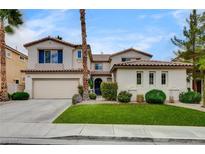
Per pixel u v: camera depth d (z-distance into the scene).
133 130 9.33
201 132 9.14
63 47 27.94
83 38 19.97
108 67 38.81
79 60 28.72
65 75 27.02
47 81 27.11
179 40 28.97
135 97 20.39
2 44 22.55
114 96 20.14
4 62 22.72
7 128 9.71
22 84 30.58
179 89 20.67
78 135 8.51
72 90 26.95
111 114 12.64
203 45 27.36
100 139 8.41
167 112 13.48
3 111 14.93
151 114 12.75
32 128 9.70
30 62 27.75
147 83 20.56
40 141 8.09
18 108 16.61
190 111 13.99
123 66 20.30
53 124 10.45
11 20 22.62
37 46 27.88
